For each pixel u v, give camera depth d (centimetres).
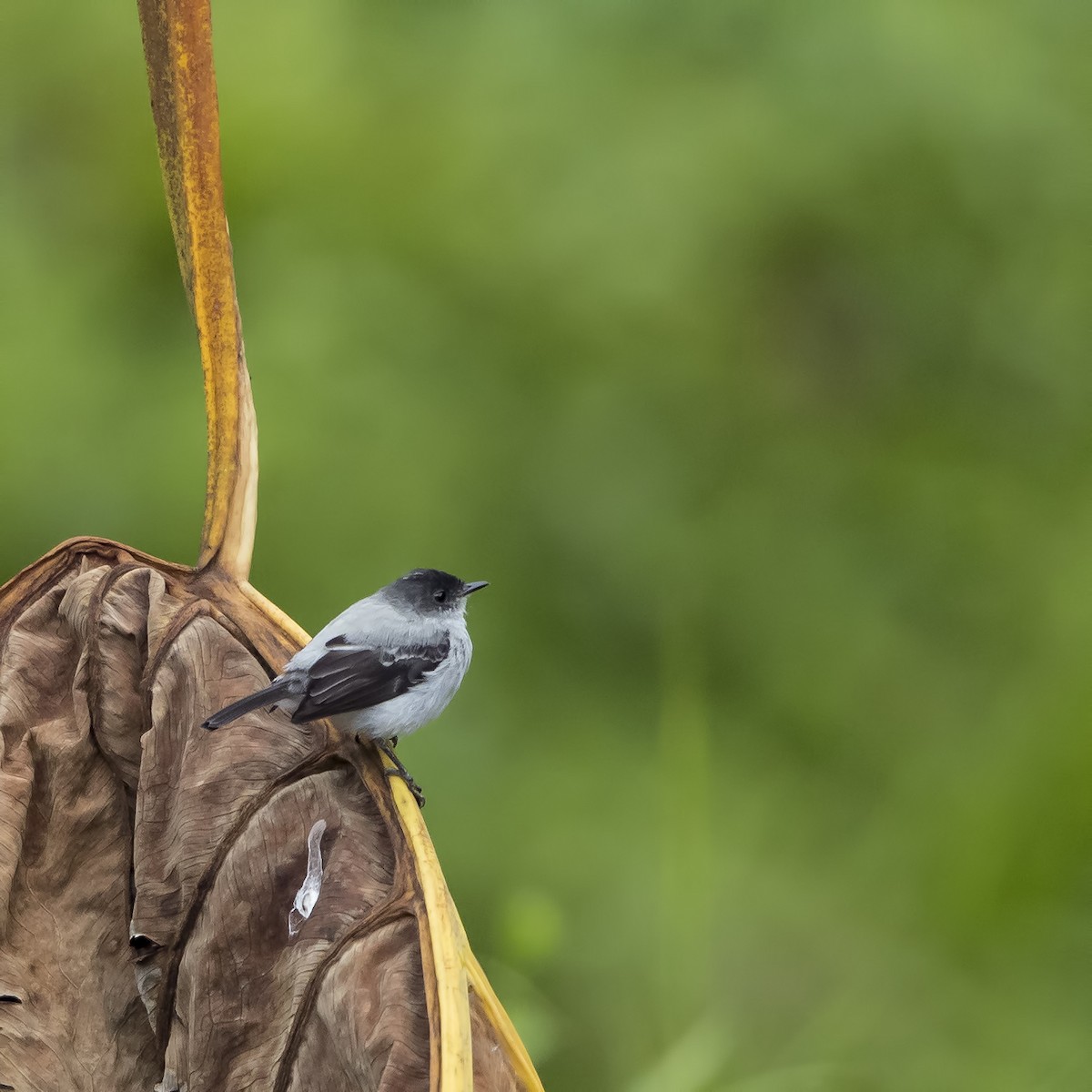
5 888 495
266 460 1305
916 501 1531
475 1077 432
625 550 1416
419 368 1443
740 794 1231
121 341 1412
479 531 1373
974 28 1655
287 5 1628
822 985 1010
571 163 1562
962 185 1611
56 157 1505
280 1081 456
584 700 1321
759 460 1521
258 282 1466
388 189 1553
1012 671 1306
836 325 1595
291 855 485
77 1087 488
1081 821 1031
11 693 530
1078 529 1493
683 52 1639
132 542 1278
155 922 491
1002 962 1008
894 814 1184
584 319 1516
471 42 1662
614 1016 1001
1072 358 1638
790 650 1402
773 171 1553
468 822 1184
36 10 1540
